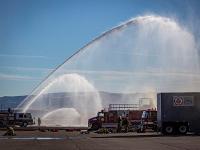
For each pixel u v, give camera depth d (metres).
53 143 32.31
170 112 45.03
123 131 55.31
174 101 45.09
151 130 56.53
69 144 31.22
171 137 39.59
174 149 26.62
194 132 45.03
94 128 60.78
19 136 43.75
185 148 27.28
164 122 45.03
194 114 44.91
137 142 32.88
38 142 33.50
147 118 53.56
